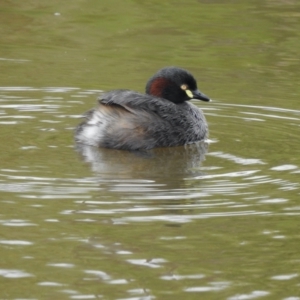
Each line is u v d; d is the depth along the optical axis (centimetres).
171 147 1370
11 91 1670
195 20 2277
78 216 1017
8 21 2239
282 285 855
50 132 1412
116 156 1295
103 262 898
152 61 1928
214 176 1184
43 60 1928
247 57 1975
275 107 1608
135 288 841
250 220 1020
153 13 2336
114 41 2094
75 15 2305
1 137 1367
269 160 1270
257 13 2342
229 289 842
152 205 1060
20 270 874
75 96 1653
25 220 1002
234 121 1523
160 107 1379
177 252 927
